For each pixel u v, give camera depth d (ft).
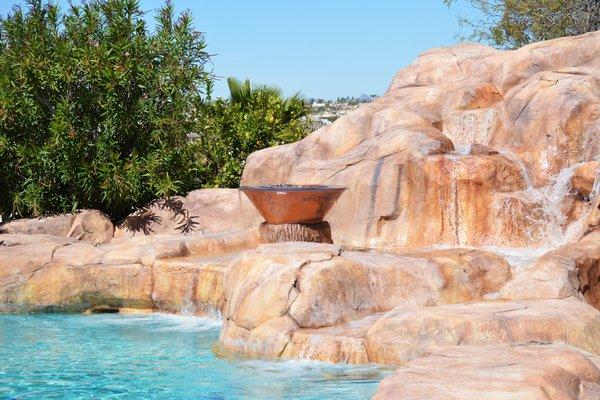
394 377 18.13
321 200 39.17
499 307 27.22
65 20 54.85
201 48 55.57
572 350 20.17
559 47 49.47
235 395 24.20
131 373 27.50
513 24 87.35
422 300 31.65
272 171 51.19
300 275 29.91
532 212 40.34
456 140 48.52
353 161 45.50
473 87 49.80
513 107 45.39
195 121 56.95
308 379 25.50
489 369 18.31
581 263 31.63
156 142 55.01
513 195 40.73
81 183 53.01
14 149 52.65
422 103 50.44
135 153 53.72
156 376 26.99
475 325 25.25
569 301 28.17
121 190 52.21
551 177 41.65
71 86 53.47
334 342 27.43
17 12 54.44
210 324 36.55
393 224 43.14
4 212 55.21
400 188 43.11
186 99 54.85
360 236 43.73
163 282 39.01
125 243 42.91
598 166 39.70
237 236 43.83
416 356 25.40
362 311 30.30
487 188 40.91
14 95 52.21
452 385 17.21
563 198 40.37
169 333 34.58
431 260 32.78
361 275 30.86
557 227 40.16
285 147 51.85
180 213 52.34
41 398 24.59
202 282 37.55
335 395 23.50
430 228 41.86
